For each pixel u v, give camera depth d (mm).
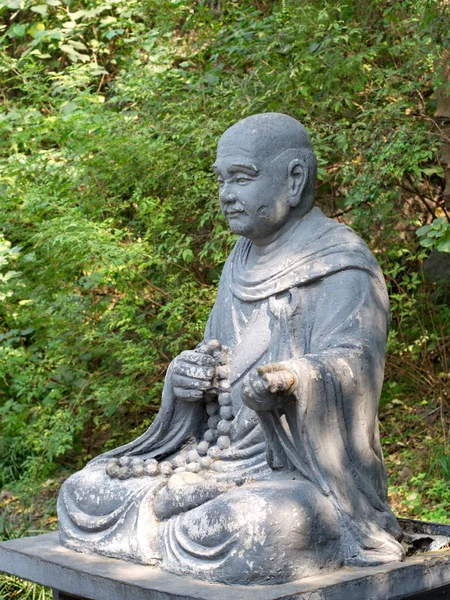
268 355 4039
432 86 6641
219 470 3996
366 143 6219
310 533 3541
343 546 3650
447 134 6289
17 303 7184
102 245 6254
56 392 7047
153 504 3902
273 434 3805
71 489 4188
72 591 3838
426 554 3836
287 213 4117
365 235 6695
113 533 3953
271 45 6398
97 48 8312
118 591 3631
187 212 6754
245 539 3486
